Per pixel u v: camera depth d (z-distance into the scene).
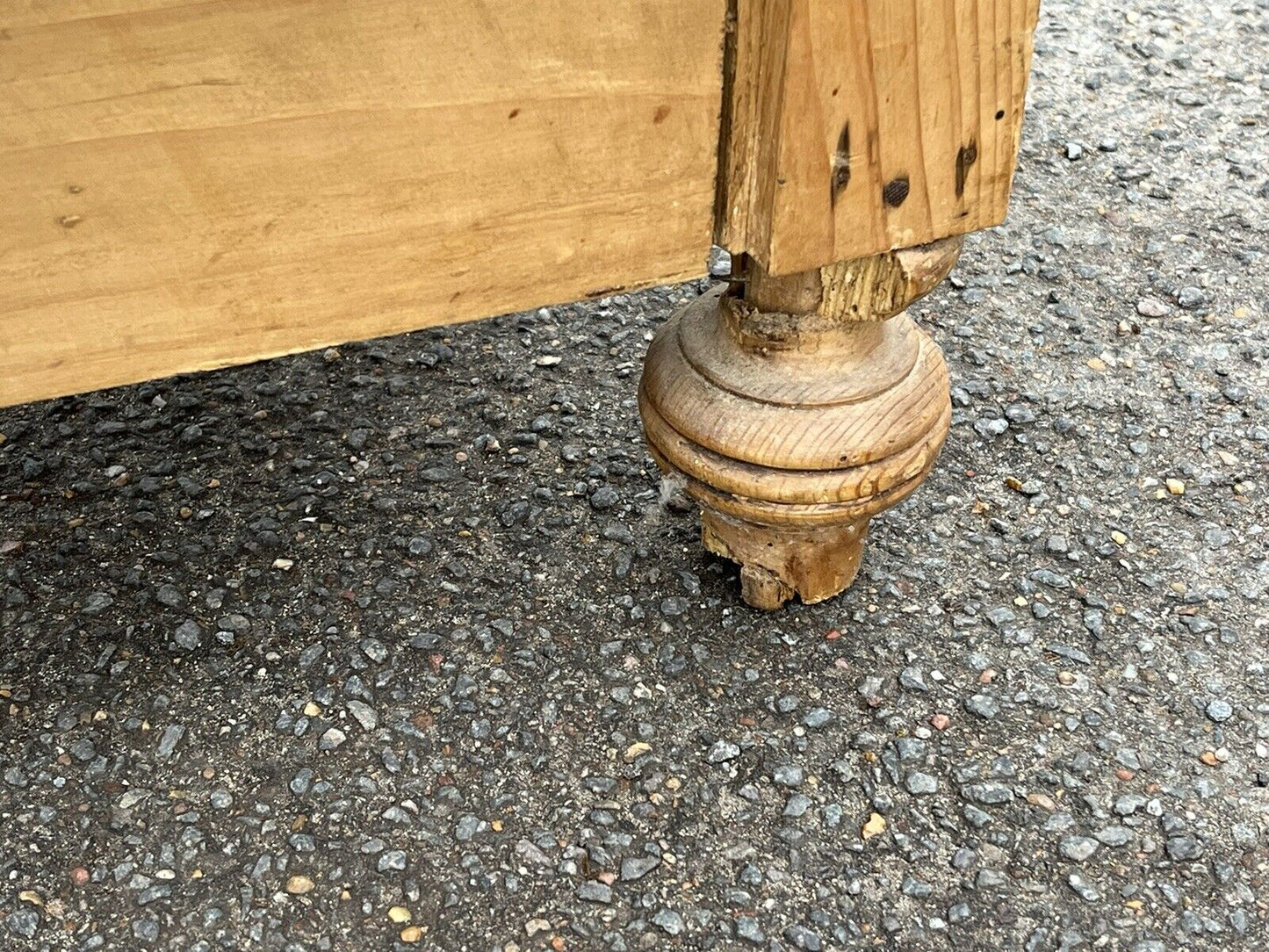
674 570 1.88
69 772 1.59
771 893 1.47
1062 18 3.49
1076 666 1.76
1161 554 1.95
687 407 1.52
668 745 1.64
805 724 1.67
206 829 1.53
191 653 1.75
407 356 2.35
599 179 1.23
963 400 2.26
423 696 1.69
